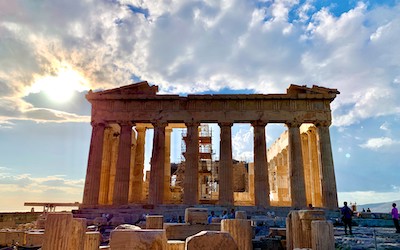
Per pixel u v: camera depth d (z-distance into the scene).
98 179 37.25
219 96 38.25
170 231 20.05
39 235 19.34
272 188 55.66
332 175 35.53
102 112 39.00
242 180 60.03
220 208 34.19
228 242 9.67
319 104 37.62
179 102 38.84
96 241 14.36
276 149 52.56
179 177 55.31
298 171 35.75
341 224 27.61
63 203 39.09
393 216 20.80
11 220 32.44
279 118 37.41
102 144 38.41
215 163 54.84
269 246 16.98
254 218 29.47
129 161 37.78
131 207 34.47
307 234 13.28
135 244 8.99
